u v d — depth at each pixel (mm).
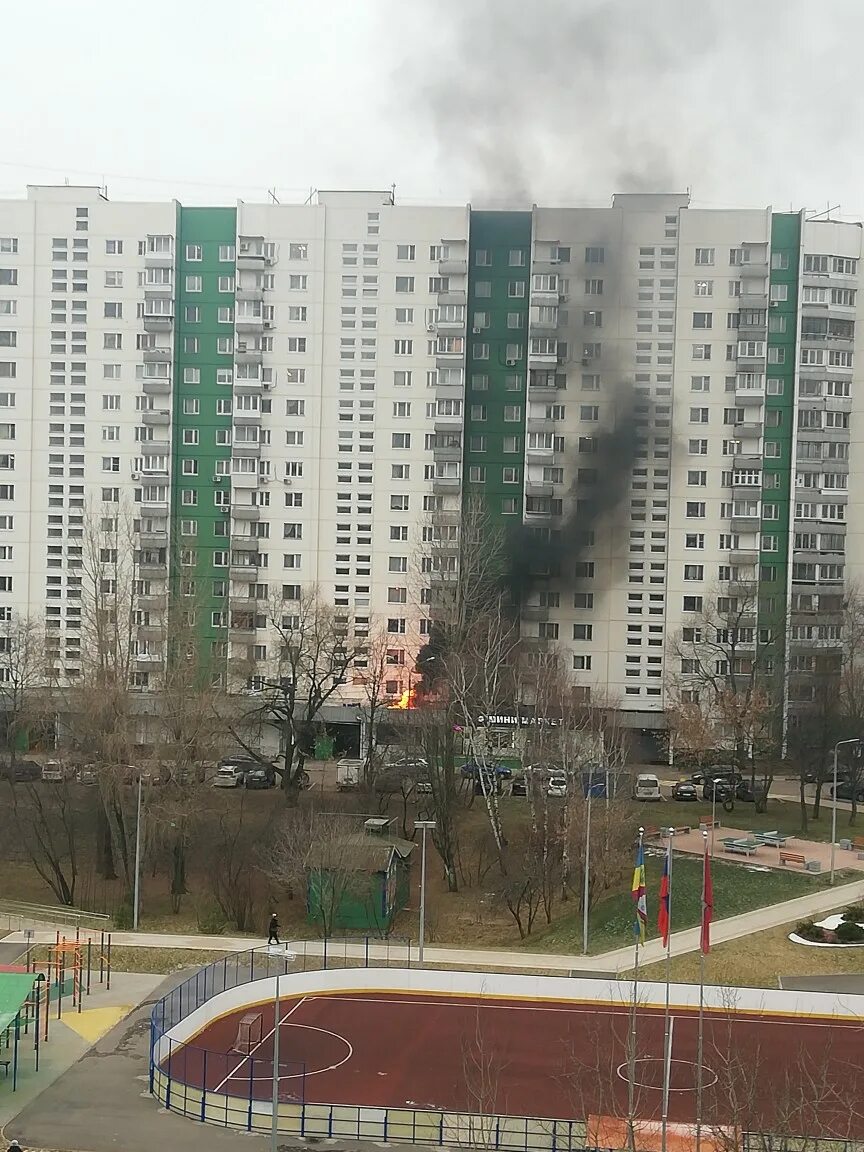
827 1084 34719
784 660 98438
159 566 101938
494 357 103875
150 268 102875
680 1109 36500
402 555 102812
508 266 103625
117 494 103750
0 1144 33281
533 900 64625
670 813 80125
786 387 102812
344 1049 42594
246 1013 46844
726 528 101875
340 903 60938
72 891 65688
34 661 93062
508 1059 41656
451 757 72250
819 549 102625
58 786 77625
